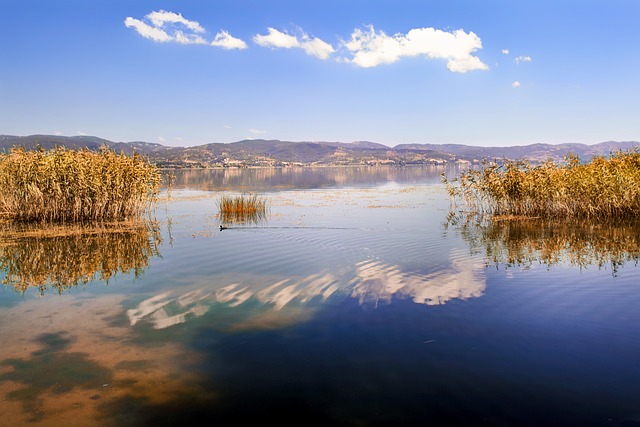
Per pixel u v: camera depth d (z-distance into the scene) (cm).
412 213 2706
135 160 2558
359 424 529
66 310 952
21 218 2330
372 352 723
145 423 540
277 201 3634
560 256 1405
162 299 1020
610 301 951
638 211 2216
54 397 601
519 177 2516
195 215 2652
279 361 699
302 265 1336
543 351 712
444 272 1226
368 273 1227
